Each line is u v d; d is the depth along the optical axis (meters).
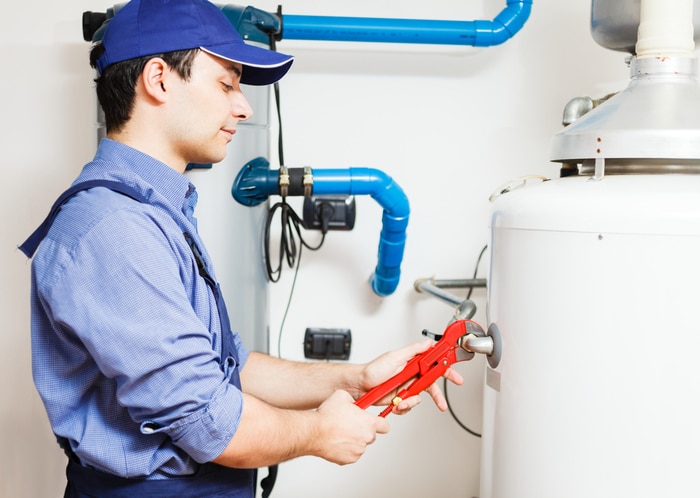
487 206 1.60
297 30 1.39
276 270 1.58
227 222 1.31
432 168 1.59
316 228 1.55
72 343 0.81
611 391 0.87
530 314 0.94
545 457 0.93
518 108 1.59
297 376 1.13
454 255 1.61
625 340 0.86
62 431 0.84
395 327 1.62
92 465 0.85
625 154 0.94
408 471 1.65
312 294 1.60
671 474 0.86
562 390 0.91
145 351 0.75
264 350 1.46
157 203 0.87
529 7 1.46
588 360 0.88
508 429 0.99
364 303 1.61
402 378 1.00
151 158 0.88
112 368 0.75
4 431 1.56
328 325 1.61
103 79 0.90
